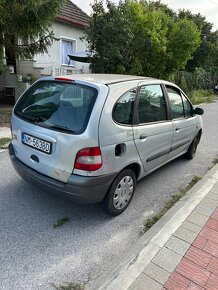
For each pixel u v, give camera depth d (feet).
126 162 10.68
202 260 8.47
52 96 10.67
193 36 44.70
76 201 9.85
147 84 12.14
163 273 7.89
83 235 10.10
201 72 76.38
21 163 11.39
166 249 8.88
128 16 37.11
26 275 8.11
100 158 9.43
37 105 10.96
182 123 15.15
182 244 9.15
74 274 8.27
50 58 43.21
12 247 9.21
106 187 10.14
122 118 10.36
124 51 35.94
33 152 10.54
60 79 10.89
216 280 7.75
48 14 26.81
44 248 9.27
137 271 7.92
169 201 12.99
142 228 10.77
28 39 28.81
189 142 17.29
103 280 7.76
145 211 12.00
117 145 10.02
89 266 8.63
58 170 9.79
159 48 40.14
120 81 10.84
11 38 28.86
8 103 34.94
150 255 8.57
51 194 10.39
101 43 34.94
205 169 17.11
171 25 44.52
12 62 37.88
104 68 35.12
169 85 14.26
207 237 9.57
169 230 9.88
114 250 9.43
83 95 9.87
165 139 13.38
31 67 37.81
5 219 10.73
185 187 14.52
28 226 10.39
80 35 47.47
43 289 7.66
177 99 14.96
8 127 24.85
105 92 9.78
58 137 9.55
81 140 9.13
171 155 15.02
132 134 10.72
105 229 10.54
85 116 9.37
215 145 22.71
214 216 10.89
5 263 8.50
